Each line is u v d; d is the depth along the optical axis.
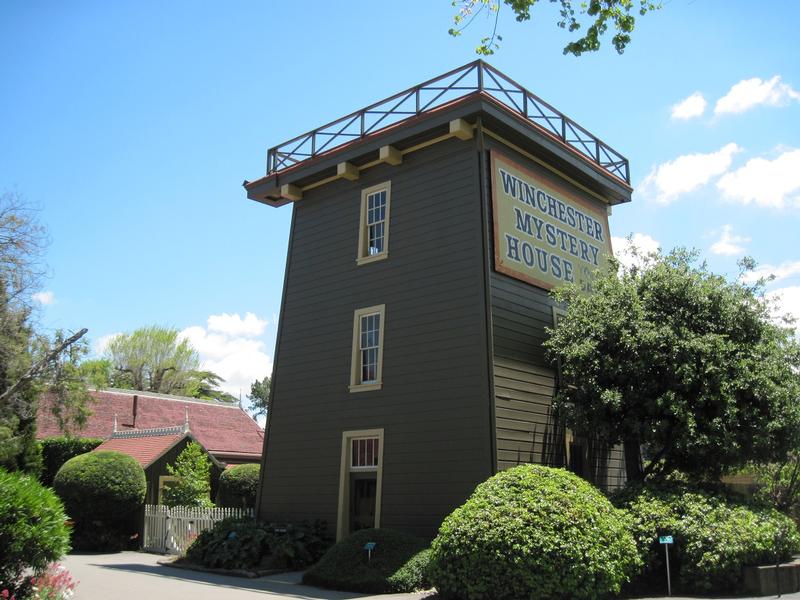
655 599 11.55
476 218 16.38
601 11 9.78
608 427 15.15
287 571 16.03
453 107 16.66
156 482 24.62
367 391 17.44
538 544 10.85
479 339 15.61
